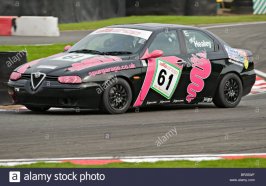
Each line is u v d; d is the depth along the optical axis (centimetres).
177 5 9119
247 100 3859
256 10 10256
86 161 2023
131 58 3106
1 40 6175
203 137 2470
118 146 2272
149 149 2231
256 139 2442
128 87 3062
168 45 3253
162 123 2794
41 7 7706
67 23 8169
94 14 8531
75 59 3083
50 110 3253
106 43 3219
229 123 2823
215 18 8981
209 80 3362
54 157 2084
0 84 3444
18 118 2919
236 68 3466
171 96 3234
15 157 2078
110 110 3033
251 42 6450
